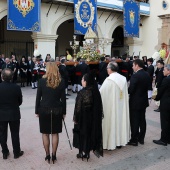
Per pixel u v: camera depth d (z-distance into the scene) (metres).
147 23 21.69
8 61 12.22
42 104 4.08
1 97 4.30
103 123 4.69
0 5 13.81
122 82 4.74
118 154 4.75
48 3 15.52
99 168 4.17
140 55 22.22
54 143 4.30
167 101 5.08
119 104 4.77
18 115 4.45
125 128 4.88
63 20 16.59
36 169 4.13
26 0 13.80
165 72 5.19
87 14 16.77
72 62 12.10
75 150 4.92
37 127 6.38
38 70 12.43
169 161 4.47
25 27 13.95
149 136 5.81
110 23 19.47
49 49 15.92
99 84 11.81
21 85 13.79
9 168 4.16
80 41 21.41
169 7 20.02
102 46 18.33
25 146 5.14
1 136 4.44
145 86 5.01
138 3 19.98
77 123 4.30
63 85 4.15
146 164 4.34
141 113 5.22
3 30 19.50
